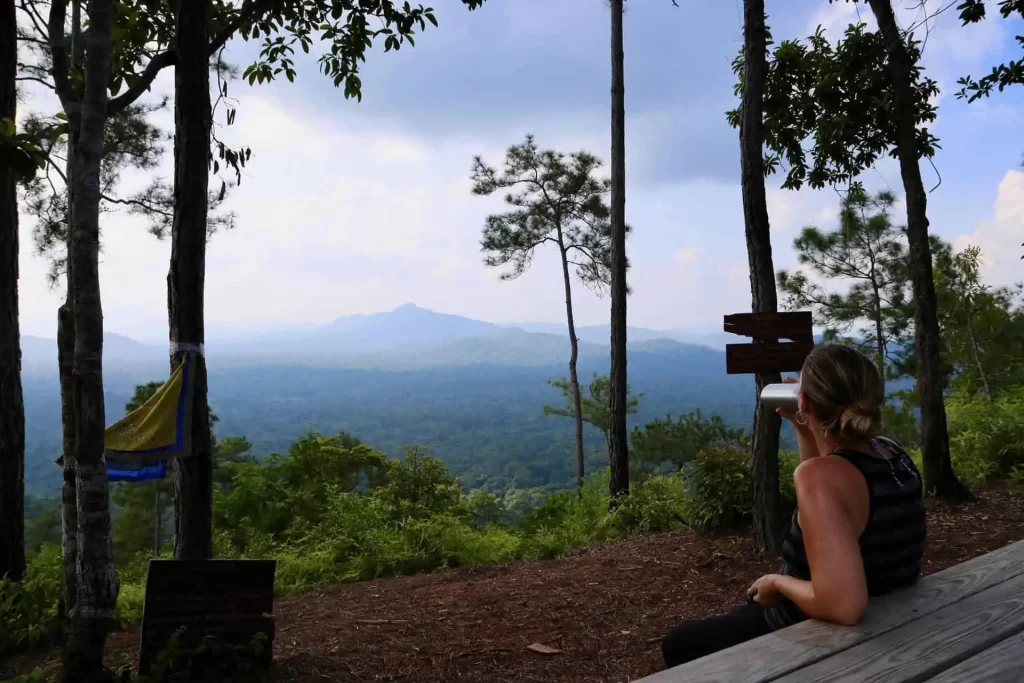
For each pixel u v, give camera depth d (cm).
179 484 514
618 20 1205
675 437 2469
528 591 600
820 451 182
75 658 371
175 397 492
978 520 653
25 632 498
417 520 1014
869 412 168
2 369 602
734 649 148
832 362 175
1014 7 718
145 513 2512
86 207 372
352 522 970
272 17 634
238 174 576
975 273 1376
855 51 763
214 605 416
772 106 841
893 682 132
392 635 503
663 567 623
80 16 477
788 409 197
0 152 382
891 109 774
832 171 884
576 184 2069
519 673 422
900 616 160
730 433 2472
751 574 579
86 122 371
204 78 517
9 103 586
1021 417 954
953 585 177
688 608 520
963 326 1401
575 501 1163
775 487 623
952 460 912
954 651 143
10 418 604
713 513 701
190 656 399
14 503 607
